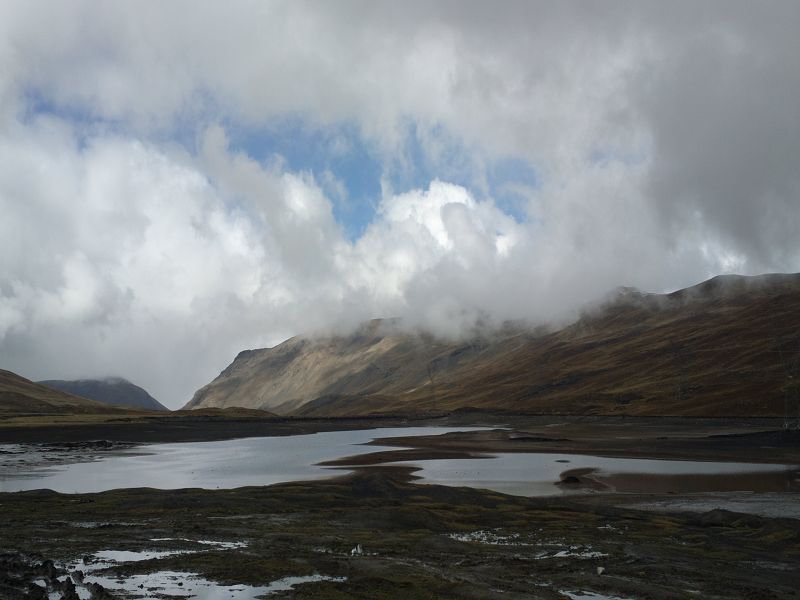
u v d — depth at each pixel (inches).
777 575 1222.3
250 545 1355.8
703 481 2856.8
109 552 1268.5
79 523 1649.9
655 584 1114.1
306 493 2274.9
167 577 1067.3
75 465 3794.3
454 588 1034.1
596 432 6520.7
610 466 3476.9
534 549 1400.1
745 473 3132.4
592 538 1550.2
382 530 1608.0
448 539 1473.9
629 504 2210.9
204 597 954.1
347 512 1859.0
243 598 949.2
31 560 1193.4
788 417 6673.2
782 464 3503.9
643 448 4591.5
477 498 2239.2
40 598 913.5
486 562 1250.0
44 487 2765.7
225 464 3804.1
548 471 3272.6
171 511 1867.6
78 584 1021.2
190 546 1336.1
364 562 1201.4
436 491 2385.6
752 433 5467.5
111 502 2030.0
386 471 3329.2
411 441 5821.9
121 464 3843.5
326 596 960.9
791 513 1987.0
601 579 1127.6
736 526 1771.7
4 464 3868.1
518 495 2491.4
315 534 1512.1
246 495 2202.3
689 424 6958.7
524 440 5605.3
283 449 5029.5
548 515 1903.3
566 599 997.2
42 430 6855.3
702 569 1242.0
